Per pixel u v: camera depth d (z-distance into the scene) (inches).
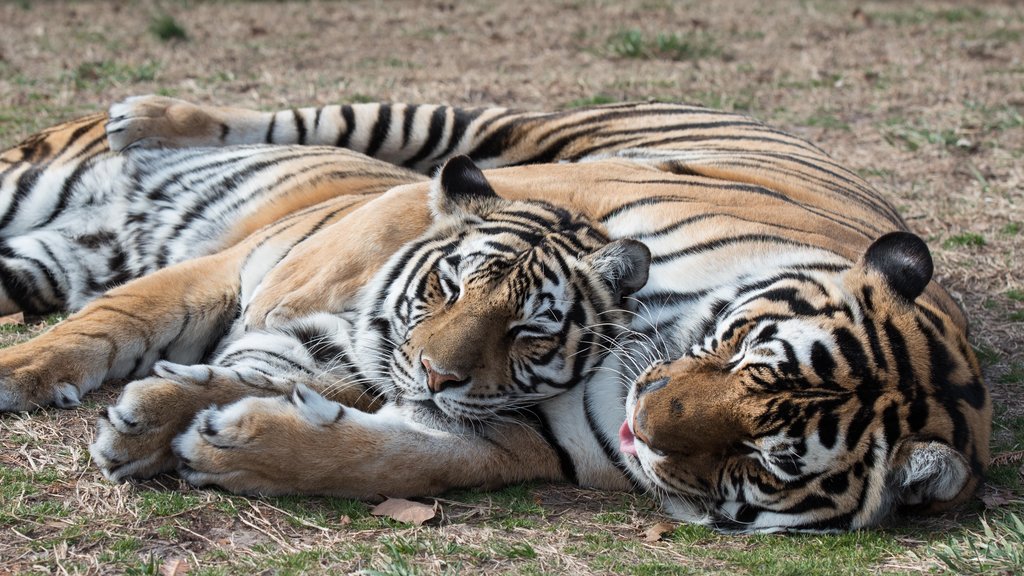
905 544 254.8
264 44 742.5
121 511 243.6
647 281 297.1
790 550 248.2
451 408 271.6
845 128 609.6
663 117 428.8
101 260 376.8
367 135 428.8
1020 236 477.7
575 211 320.8
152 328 303.6
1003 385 358.3
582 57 742.5
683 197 317.7
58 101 571.8
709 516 266.5
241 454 249.6
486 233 297.6
